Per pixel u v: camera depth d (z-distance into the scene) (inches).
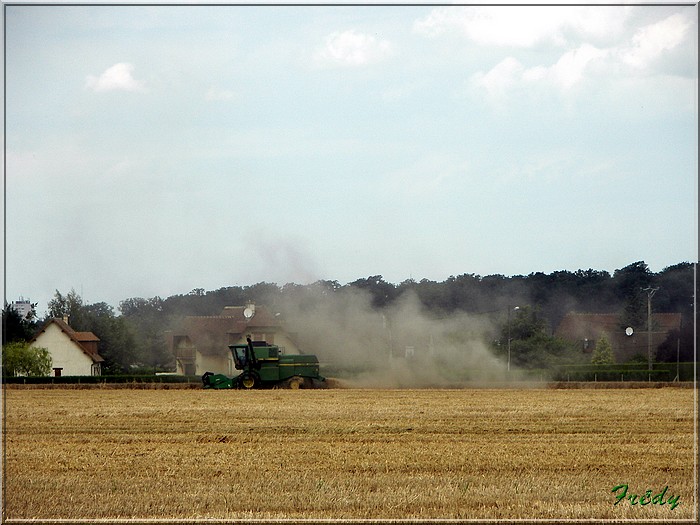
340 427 1868.8
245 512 1103.6
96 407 2427.4
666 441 1658.5
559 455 1485.0
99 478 1293.1
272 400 2659.9
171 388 3597.4
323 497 1155.9
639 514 1101.7
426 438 1694.1
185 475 1310.3
